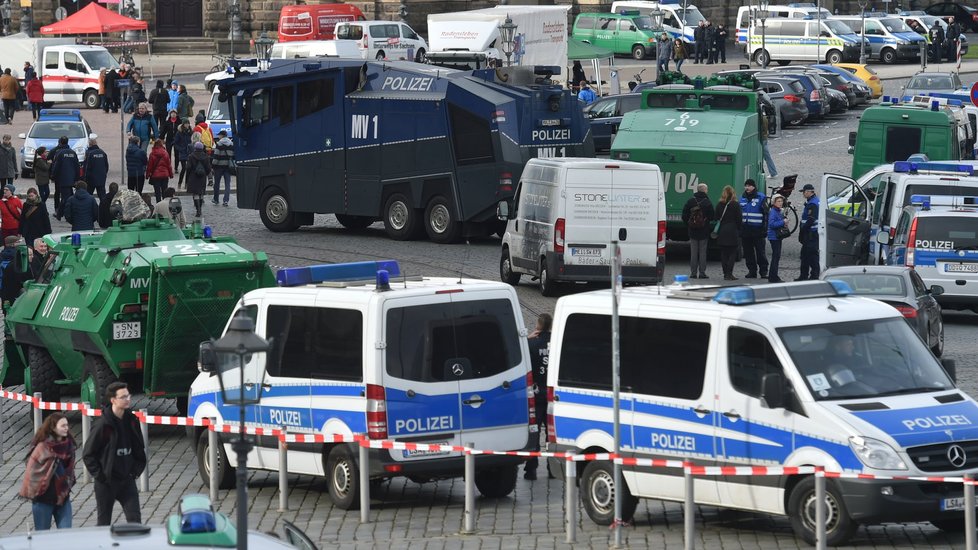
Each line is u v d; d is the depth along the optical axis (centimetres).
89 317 5938
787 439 4109
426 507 4862
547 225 8512
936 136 11344
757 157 10488
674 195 9856
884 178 9262
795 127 17625
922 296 7181
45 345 6341
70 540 2208
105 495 4128
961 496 4025
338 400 4722
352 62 10869
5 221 10069
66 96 18688
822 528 3928
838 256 9169
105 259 6006
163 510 4884
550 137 10456
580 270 8438
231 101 11312
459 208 10438
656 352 4394
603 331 4522
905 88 18125
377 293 4675
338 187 10950
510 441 4812
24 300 6462
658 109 10144
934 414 4078
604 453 4497
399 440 4644
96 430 4106
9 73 18062
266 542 2298
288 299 4872
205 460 5172
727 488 4209
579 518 4669
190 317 5812
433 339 4706
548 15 18450
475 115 10312
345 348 4719
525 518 4678
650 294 4506
